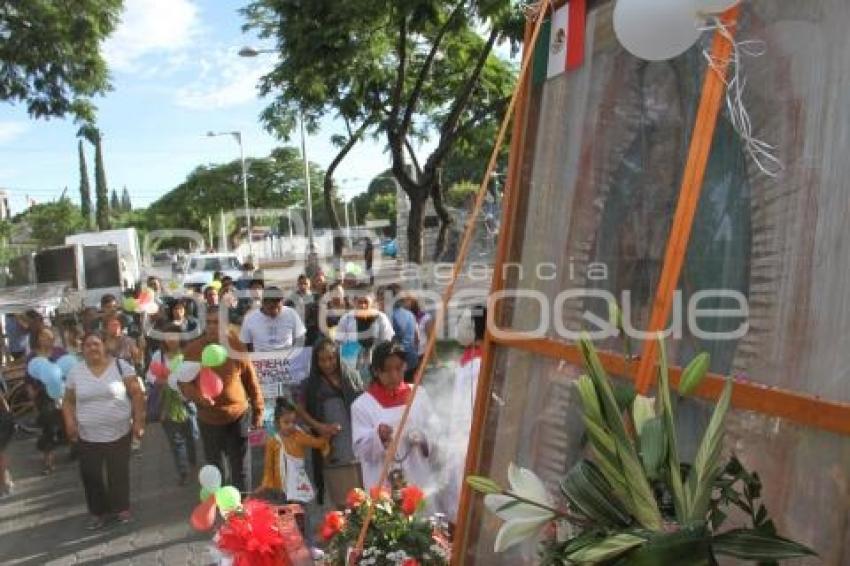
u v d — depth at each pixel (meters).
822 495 1.24
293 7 12.06
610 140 1.95
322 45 11.88
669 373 1.60
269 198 50.47
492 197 9.95
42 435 9.15
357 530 3.26
